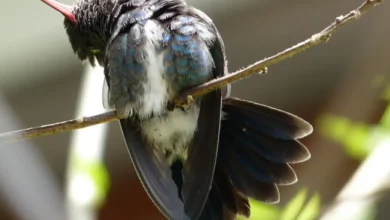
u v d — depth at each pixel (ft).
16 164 4.65
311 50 5.37
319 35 4.56
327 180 4.72
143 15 4.72
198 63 4.69
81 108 4.90
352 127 4.73
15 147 4.66
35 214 4.64
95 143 4.83
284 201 4.85
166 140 4.73
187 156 4.71
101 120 4.68
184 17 4.71
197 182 4.69
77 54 4.85
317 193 4.71
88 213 4.77
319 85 5.41
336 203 4.71
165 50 4.70
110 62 4.71
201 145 4.69
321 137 4.75
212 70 4.70
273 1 5.38
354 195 4.71
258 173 4.75
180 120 4.71
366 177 4.72
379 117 4.79
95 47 4.83
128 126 4.73
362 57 4.69
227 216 4.75
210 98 4.69
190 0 5.39
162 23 4.71
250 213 4.75
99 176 4.80
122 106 4.71
